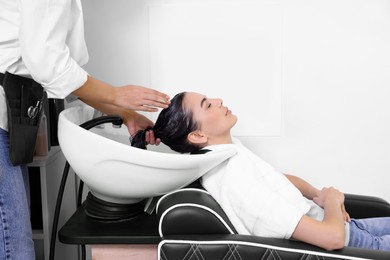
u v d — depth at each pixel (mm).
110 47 1807
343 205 1358
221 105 1332
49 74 1094
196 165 1128
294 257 1039
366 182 1876
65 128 1124
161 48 1805
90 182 1171
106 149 1068
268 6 1776
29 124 1189
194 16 1785
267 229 1111
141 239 1143
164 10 1784
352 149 1855
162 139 1327
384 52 1801
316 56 1804
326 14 1781
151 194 1174
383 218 1375
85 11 1785
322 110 1835
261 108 1832
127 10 1786
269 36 1792
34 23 1060
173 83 1823
